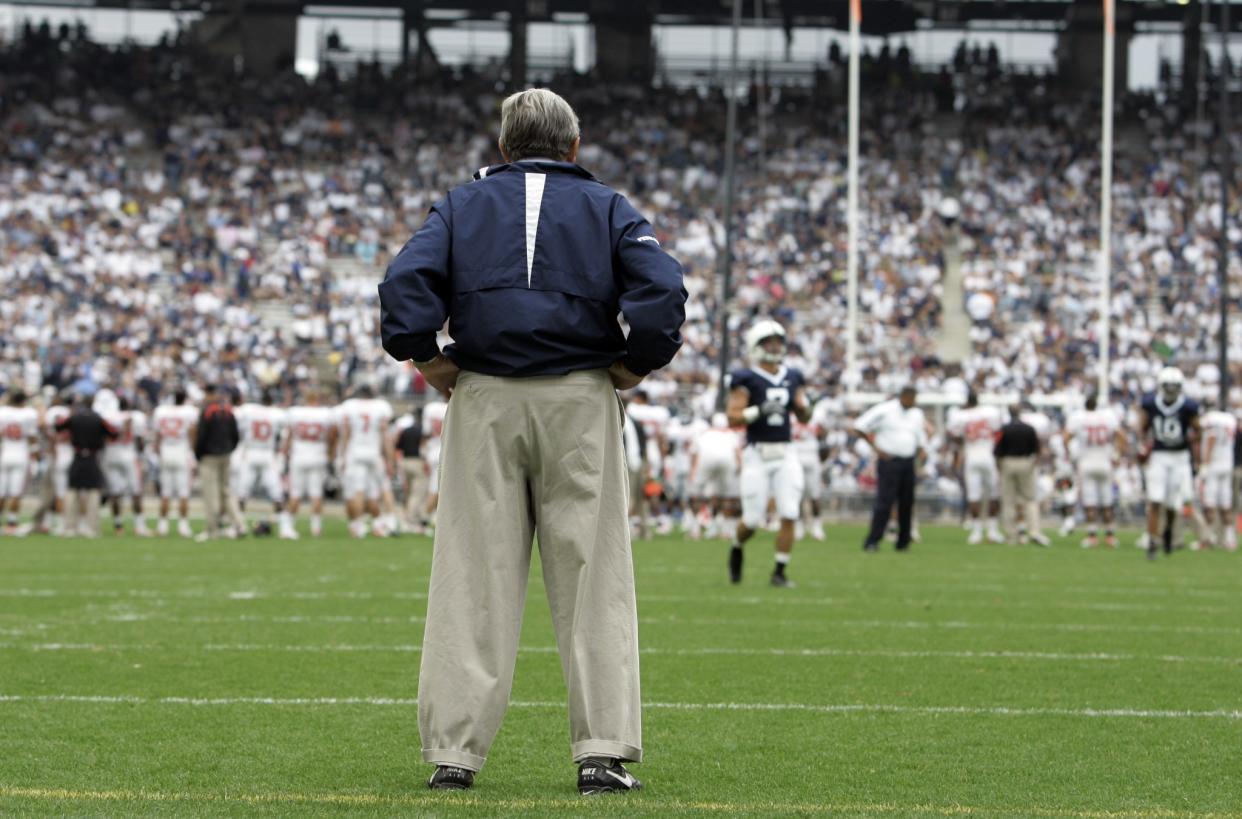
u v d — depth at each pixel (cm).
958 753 1465
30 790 1233
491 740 1224
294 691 1828
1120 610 2925
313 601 2941
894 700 1800
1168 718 1684
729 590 3266
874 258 10019
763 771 1365
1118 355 9144
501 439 1216
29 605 2842
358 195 10544
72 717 1623
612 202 1247
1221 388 6625
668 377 8519
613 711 1217
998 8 11119
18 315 9038
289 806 1145
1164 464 4597
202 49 11444
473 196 1245
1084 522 7131
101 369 8569
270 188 10506
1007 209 10506
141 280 9556
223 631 2442
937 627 2584
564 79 11550
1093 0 11006
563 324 1214
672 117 11344
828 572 3841
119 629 2461
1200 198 10525
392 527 5403
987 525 5475
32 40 11306
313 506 5262
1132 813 1186
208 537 5094
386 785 1266
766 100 11381
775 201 10612
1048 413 8588
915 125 11100
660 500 6019
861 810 1170
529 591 3209
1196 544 5300
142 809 1134
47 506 5478
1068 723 1647
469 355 1227
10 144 10506
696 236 10181
